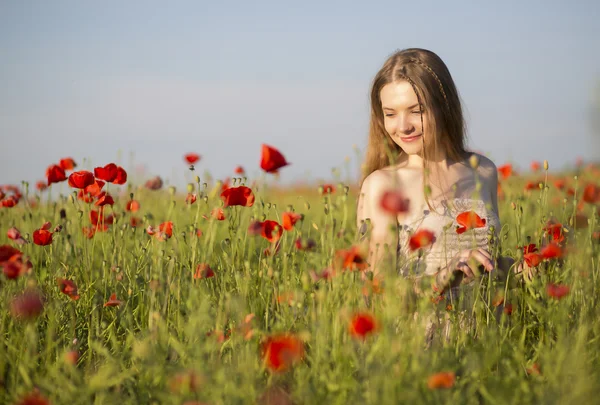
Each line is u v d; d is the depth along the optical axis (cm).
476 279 265
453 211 299
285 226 273
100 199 342
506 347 246
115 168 348
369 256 280
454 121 315
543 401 210
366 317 199
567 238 302
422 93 303
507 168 461
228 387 209
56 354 258
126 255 362
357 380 228
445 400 207
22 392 217
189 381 196
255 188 345
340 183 284
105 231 358
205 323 247
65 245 367
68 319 299
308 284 248
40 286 310
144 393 227
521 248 291
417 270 284
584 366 222
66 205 399
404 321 232
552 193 566
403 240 296
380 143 333
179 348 230
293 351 197
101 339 284
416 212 299
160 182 442
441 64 315
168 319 271
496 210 327
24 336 248
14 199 408
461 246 295
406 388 201
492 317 263
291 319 259
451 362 231
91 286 325
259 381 229
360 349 228
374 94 325
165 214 438
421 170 307
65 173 363
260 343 251
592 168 582
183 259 315
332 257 258
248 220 340
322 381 217
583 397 204
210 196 312
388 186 300
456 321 260
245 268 300
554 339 271
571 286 282
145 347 227
